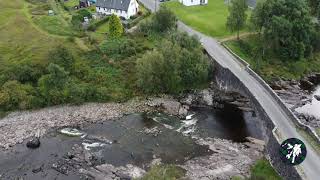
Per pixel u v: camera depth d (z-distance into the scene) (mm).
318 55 113312
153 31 108188
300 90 98312
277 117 71812
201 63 93875
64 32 109250
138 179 65250
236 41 106625
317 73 107812
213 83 95625
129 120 84875
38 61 95625
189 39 97188
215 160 71688
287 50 106438
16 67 92688
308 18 107812
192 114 87312
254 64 100875
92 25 111375
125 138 78688
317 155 62062
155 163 71062
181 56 93062
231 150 74500
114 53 100875
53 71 88500
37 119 84312
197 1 129500
